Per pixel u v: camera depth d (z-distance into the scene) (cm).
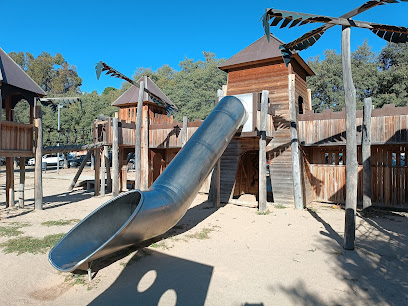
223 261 549
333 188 1250
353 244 615
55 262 425
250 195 1470
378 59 3131
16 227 787
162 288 435
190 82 3566
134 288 435
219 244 657
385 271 502
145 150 1510
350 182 614
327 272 498
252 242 675
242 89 1284
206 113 3133
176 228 793
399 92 2445
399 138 979
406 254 593
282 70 1201
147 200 511
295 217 941
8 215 957
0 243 639
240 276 480
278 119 1188
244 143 1192
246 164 1580
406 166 1116
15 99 1117
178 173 640
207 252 600
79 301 396
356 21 591
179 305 385
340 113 1085
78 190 1662
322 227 815
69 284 450
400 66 2550
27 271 496
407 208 1105
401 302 395
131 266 521
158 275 482
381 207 1153
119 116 1725
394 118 993
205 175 696
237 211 1030
